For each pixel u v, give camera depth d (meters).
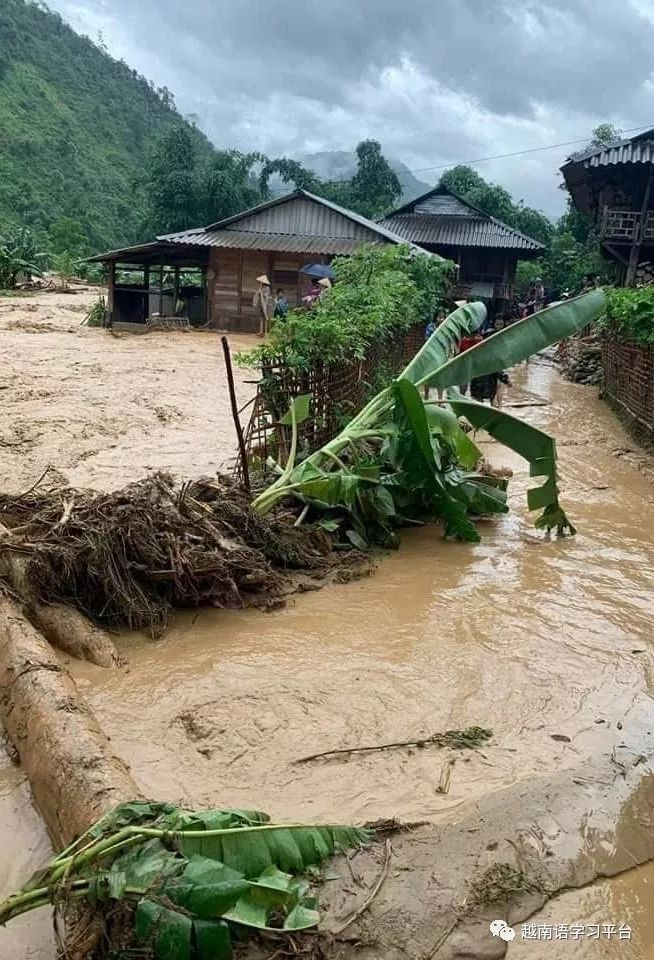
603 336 18.44
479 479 8.19
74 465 8.80
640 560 7.28
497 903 3.21
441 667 5.10
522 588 6.48
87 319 26.45
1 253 40.06
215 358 18.91
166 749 4.12
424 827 3.60
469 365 7.55
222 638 5.37
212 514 6.17
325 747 4.20
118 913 2.83
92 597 5.45
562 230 48.28
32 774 3.82
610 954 3.04
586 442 12.65
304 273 23.92
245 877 2.97
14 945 3.01
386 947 2.97
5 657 4.56
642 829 3.69
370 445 8.23
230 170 46.66
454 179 47.69
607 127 37.31
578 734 4.44
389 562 7.00
